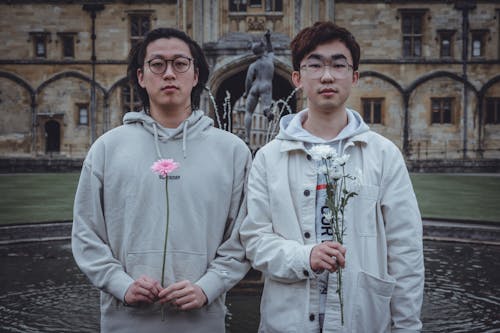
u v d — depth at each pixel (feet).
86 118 90.63
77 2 89.15
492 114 87.92
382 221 8.95
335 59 9.15
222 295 9.24
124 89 90.63
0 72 90.12
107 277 8.69
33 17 89.66
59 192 52.34
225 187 9.27
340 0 86.17
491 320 16.90
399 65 86.99
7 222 33.88
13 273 23.71
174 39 9.36
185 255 8.89
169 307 8.82
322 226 9.03
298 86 9.88
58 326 16.33
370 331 8.71
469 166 84.53
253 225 9.09
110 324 8.93
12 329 15.98
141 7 88.74
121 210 9.02
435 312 17.80
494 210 40.96
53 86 90.33
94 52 89.56
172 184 8.98
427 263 26.11
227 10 79.82
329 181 8.39
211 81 79.41
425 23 86.94
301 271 8.39
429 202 45.73
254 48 29.76
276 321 8.87
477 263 26.05
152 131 9.27
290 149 9.14
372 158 9.11
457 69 87.15
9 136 90.58
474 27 87.04
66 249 29.53
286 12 79.87
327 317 8.63
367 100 87.66
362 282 8.71
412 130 87.45
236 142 9.68
